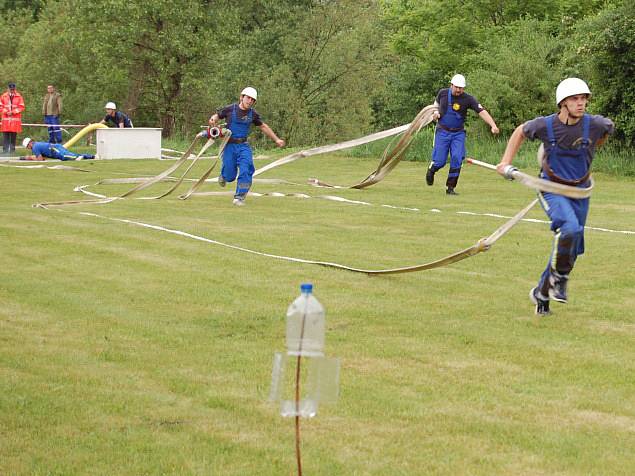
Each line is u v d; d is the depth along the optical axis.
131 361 10.53
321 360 6.05
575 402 9.24
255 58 77.69
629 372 10.20
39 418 8.70
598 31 38.25
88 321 12.26
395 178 34.28
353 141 25.89
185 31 70.50
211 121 24.92
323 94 74.69
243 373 10.07
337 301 13.36
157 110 81.06
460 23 66.38
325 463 7.70
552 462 7.75
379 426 8.56
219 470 7.57
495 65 49.81
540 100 47.81
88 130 45.16
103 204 24.81
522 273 15.62
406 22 72.19
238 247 17.81
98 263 16.09
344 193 28.47
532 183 12.23
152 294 13.78
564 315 12.73
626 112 38.00
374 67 73.50
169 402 9.20
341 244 18.41
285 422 8.65
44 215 22.08
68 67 88.12
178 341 11.34
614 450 8.02
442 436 8.33
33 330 11.84
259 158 44.50
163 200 25.97
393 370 10.21
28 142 43.56
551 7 63.78
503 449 8.03
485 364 10.46
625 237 19.56
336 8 73.56
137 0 69.00
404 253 17.47
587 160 12.29
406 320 12.36
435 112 27.06
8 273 15.28
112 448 8.01
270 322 12.23
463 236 19.55
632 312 12.91
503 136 48.12
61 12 89.25
